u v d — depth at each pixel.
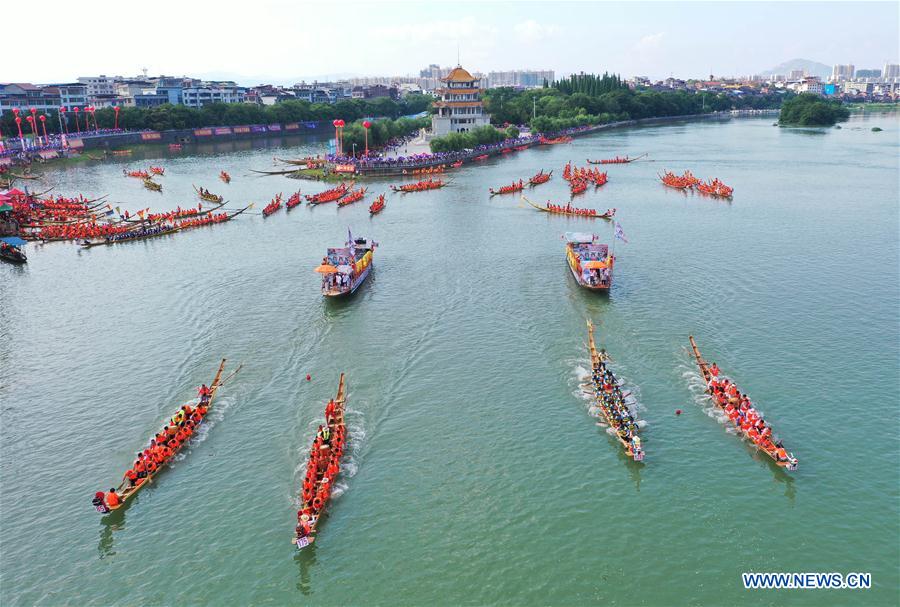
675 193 141.25
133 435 49.22
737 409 48.28
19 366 60.56
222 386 55.81
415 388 54.94
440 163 183.00
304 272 85.88
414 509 40.75
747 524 39.00
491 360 59.44
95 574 36.66
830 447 45.75
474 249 96.44
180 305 74.88
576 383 54.78
